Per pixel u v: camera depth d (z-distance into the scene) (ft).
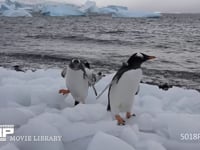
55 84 17.79
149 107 14.70
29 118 11.93
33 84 17.90
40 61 56.13
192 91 18.06
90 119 12.53
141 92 17.76
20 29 176.76
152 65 53.36
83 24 254.06
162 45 98.48
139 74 11.68
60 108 14.74
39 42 103.19
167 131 11.55
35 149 9.66
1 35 130.31
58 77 20.95
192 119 11.78
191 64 55.98
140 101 15.78
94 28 201.57
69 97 15.72
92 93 16.26
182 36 141.18
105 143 9.36
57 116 11.89
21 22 264.93
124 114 13.48
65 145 10.25
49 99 14.92
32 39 115.03
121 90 11.69
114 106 12.14
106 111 13.15
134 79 11.55
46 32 156.25
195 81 39.45
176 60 61.62
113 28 204.54
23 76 21.06
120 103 12.08
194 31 180.24
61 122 11.56
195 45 99.09
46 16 411.95
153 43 105.19
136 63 11.64
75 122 11.89
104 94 15.99
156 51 80.69
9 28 183.32
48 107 14.38
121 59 61.57
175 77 42.19
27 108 13.47
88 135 10.74
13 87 15.34
